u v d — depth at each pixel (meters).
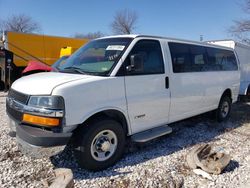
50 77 3.87
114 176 3.78
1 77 12.38
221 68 6.73
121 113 4.10
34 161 4.13
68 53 13.49
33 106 3.48
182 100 5.21
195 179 3.78
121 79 4.03
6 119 6.54
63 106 3.40
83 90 3.59
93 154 3.81
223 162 4.04
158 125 4.81
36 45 13.69
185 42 5.46
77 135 3.73
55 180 3.18
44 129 3.46
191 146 5.11
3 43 13.01
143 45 4.47
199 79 5.68
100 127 3.80
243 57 10.71
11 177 3.63
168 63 4.84
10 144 4.73
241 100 11.02
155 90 4.57
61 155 4.34
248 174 3.98
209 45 6.30
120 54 4.14
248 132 6.29
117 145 4.08
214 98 6.45
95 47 4.64
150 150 4.82
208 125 6.78
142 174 3.86
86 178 3.71
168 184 3.59
